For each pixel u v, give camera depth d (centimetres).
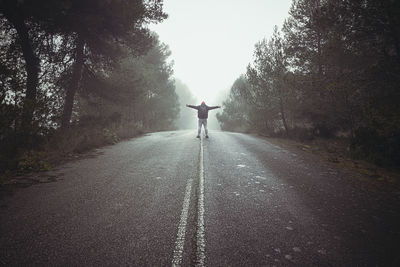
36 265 195
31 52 854
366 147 647
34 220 274
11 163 484
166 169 520
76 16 793
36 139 615
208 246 227
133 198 347
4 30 869
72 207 312
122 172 490
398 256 215
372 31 699
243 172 505
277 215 298
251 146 894
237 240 238
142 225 266
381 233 257
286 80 1083
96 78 1177
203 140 1038
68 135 792
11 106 527
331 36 873
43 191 371
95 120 1123
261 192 383
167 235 246
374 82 716
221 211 307
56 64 1036
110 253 214
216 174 485
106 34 985
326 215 300
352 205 333
